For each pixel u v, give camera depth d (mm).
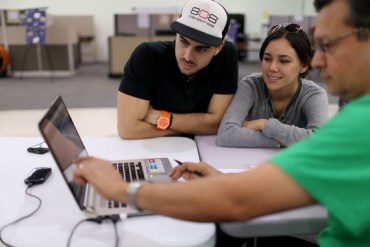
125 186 733
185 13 1349
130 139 1441
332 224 654
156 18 6578
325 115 1425
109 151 1301
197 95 1563
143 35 6652
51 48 6301
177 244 763
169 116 1490
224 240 1019
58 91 5047
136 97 1445
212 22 1324
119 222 833
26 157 1220
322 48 620
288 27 1379
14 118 3701
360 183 530
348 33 572
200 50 1361
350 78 599
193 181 644
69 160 917
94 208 843
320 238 752
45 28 5938
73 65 6512
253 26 8414
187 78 1505
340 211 543
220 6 1389
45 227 814
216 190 600
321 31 608
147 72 1471
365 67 583
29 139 1395
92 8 8023
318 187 545
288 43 1338
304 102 1483
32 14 5879
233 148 1387
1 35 6141
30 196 953
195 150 1329
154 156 1259
